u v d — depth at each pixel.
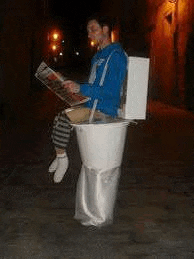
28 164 4.17
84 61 33.75
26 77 9.94
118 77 2.38
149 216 2.76
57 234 2.47
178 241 2.39
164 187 3.41
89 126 2.36
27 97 10.08
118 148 2.45
